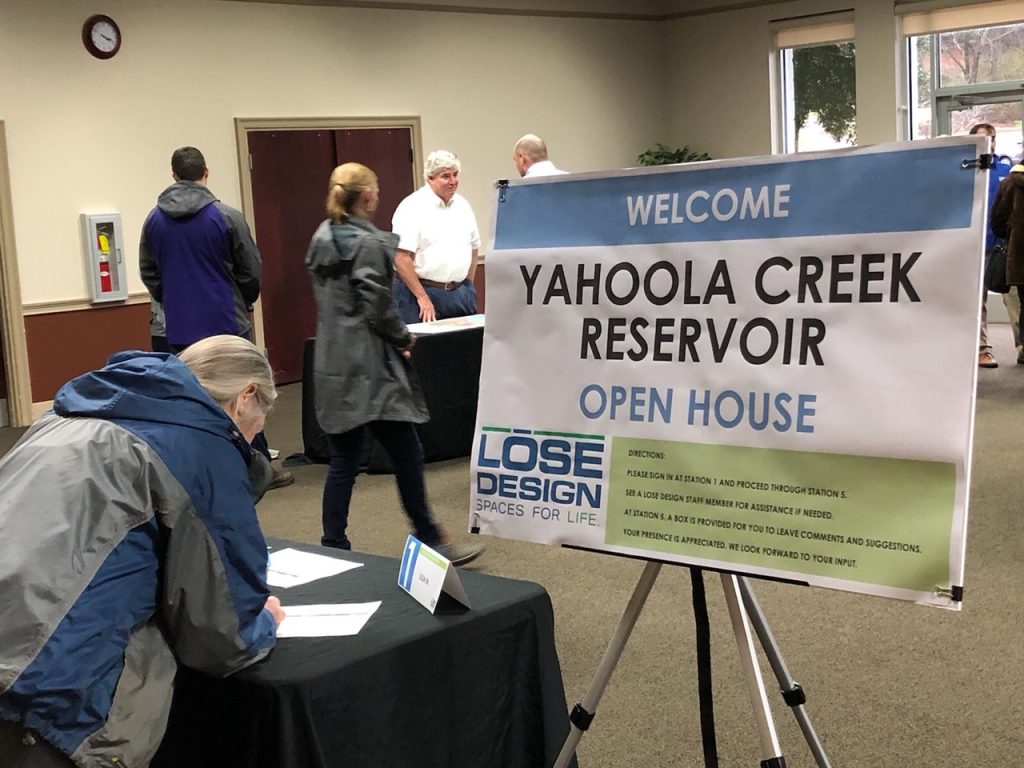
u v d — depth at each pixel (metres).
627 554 1.70
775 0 9.93
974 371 1.43
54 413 1.72
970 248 1.44
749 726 2.60
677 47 10.65
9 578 1.53
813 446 1.54
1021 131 8.79
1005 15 8.67
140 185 7.23
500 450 1.83
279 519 4.55
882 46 9.34
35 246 6.77
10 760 1.56
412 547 2.05
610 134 10.33
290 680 1.65
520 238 1.83
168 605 1.64
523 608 1.97
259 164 7.84
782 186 1.59
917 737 2.50
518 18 9.41
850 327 1.52
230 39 7.60
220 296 4.81
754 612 1.80
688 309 1.66
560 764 1.85
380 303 3.42
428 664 1.83
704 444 1.64
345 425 3.48
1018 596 3.32
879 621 3.19
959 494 1.43
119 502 1.59
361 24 8.34
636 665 2.96
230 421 1.73
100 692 1.56
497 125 9.34
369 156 8.52
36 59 6.68
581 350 1.76
